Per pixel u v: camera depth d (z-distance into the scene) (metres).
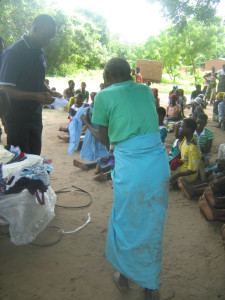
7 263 2.66
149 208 2.08
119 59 2.21
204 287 2.47
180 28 10.27
